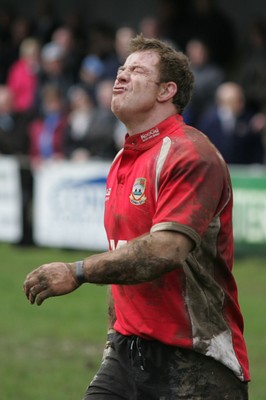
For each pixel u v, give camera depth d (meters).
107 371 12.12
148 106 11.70
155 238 10.80
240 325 11.90
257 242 33.19
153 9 53.81
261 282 30.03
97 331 24.36
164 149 11.38
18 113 41.59
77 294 29.14
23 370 20.81
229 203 11.54
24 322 25.34
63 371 20.80
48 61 44.28
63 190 35.81
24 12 56.78
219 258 11.55
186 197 10.95
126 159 11.76
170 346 11.55
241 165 37.56
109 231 11.97
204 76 40.28
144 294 11.55
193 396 11.54
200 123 39.03
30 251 35.94
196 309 11.48
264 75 40.66
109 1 55.06
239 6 51.97
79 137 38.78
